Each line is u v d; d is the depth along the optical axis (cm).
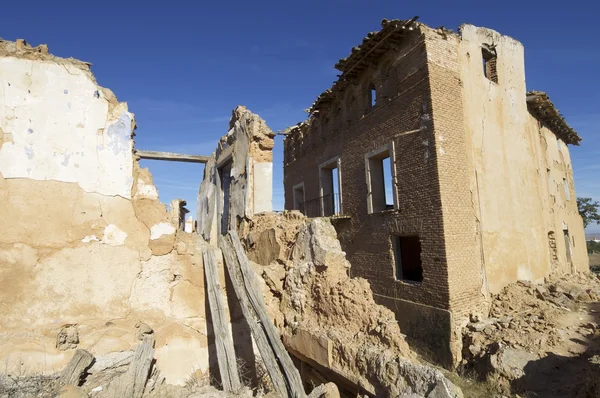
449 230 1108
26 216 561
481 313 1128
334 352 705
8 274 543
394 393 566
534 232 1475
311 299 812
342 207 1634
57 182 585
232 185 1295
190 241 722
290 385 533
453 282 1079
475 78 1323
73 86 609
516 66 1528
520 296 1191
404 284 1244
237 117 1300
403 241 1622
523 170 1478
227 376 563
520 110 1512
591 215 3203
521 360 851
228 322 711
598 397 596
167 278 661
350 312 721
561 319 1023
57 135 591
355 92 1588
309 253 842
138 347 554
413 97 1234
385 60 1390
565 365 807
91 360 543
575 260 2006
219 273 723
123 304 614
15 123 565
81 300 584
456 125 1205
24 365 528
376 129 1423
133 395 495
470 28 1354
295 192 2234
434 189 1134
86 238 598
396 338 635
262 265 980
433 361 1085
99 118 627
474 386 852
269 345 591
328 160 1795
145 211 655
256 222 1095
